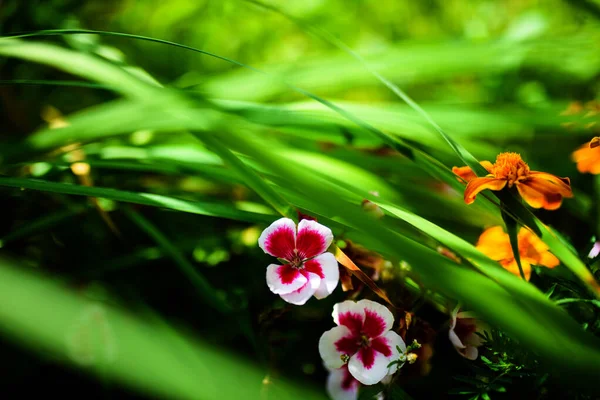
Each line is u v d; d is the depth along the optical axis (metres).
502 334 0.54
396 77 0.81
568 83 0.88
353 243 0.57
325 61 0.79
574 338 0.50
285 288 0.52
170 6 1.04
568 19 1.04
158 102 0.59
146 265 0.68
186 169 0.62
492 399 0.56
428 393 0.58
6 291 0.43
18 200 0.67
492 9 1.12
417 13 1.13
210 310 0.65
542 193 0.54
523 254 0.56
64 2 0.88
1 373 0.58
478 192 0.55
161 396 0.46
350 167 0.66
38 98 0.79
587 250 0.56
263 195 0.56
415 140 0.67
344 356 0.53
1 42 0.64
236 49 1.04
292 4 1.12
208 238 0.69
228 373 0.52
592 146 0.58
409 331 0.55
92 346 0.55
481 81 0.93
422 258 0.52
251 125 0.67
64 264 0.66
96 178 0.69
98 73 0.61
